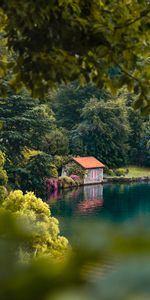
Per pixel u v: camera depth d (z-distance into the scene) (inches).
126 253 20.1
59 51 185.6
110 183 2359.7
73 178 2217.0
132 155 2728.8
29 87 198.1
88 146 2568.9
